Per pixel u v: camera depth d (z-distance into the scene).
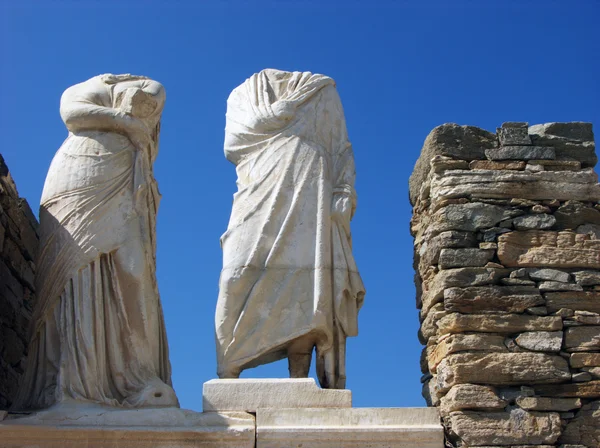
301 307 6.72
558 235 7.82
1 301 8.03
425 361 8.24
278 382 6.44
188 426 6.18
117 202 6.79
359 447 6.19
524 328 7.48
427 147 8.40
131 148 6.97
